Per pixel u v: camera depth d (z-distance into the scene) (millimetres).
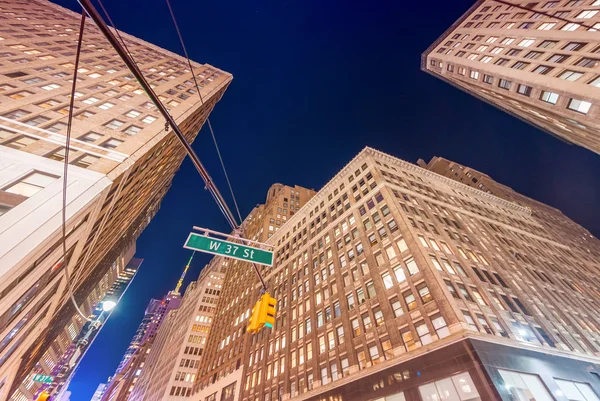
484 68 45188
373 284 35688
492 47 46438
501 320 28375
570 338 31766
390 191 45594
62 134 27594
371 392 27453
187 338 87938
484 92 51531
